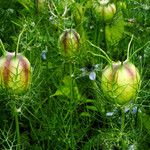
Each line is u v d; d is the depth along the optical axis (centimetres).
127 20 53
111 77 28
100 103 36
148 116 36
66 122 38
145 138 36
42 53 43
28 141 38
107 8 46
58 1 49
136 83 28
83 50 41
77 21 46
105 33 48
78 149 38
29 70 29
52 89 42
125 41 49
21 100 32
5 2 59
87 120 40
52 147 37
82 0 51
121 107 29
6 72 28
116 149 33
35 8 50
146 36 51
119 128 35
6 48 49
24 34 47
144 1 54
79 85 42
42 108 39
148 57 45
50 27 48
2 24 54
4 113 40
